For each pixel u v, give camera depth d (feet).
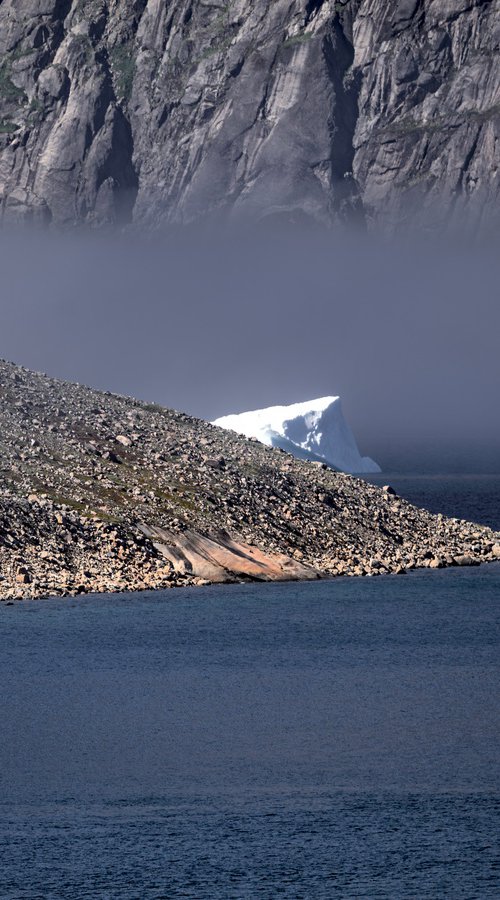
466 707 502.79
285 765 420.77
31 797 388.16
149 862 338.34
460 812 377.50
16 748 437.17
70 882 325.42
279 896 316.81
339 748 442.09
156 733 457.27
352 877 329.93
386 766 421.18
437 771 416.26
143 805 381.60
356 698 516.32
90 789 395.34
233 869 334.03
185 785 400.67
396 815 374.63
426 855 344.28
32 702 499.51
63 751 433.89
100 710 488.85
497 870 334.44
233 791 394.52
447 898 316.40
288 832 360.28
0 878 327.88
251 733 458.91
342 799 388.78
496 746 445.78
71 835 356.79
